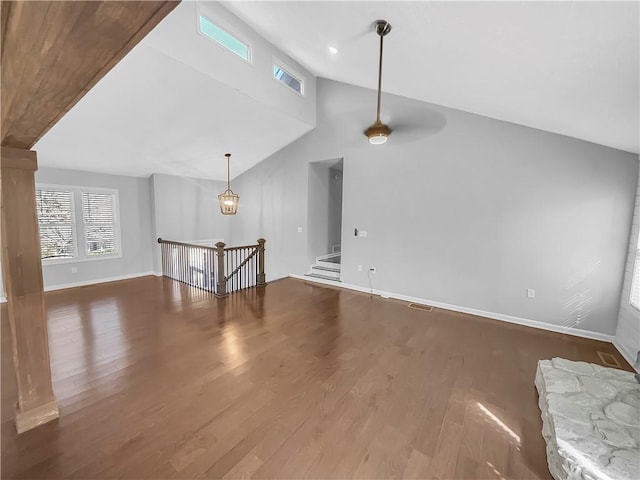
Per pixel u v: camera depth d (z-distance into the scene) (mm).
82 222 5355
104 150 4668
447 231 4332
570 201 3445
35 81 859
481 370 2668
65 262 5172
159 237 6215
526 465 1664
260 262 5547
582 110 2396
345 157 5340
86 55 712
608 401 1962
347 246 5414
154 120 4184
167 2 508
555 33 1508
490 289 4027
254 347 3023
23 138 1498
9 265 1743
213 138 5133
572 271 3482
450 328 3641
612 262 3264
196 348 2969
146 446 1724
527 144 3652
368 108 4988
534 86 2271
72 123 3826
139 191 6121
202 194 6941
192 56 3398
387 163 4848
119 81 3332
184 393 2232
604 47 1465
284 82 4914
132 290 5129
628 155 3123
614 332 3297
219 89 3900
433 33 2041
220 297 4703
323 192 6555
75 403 2092
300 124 5398
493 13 1539
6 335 3164
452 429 1922
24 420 1820
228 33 3811
